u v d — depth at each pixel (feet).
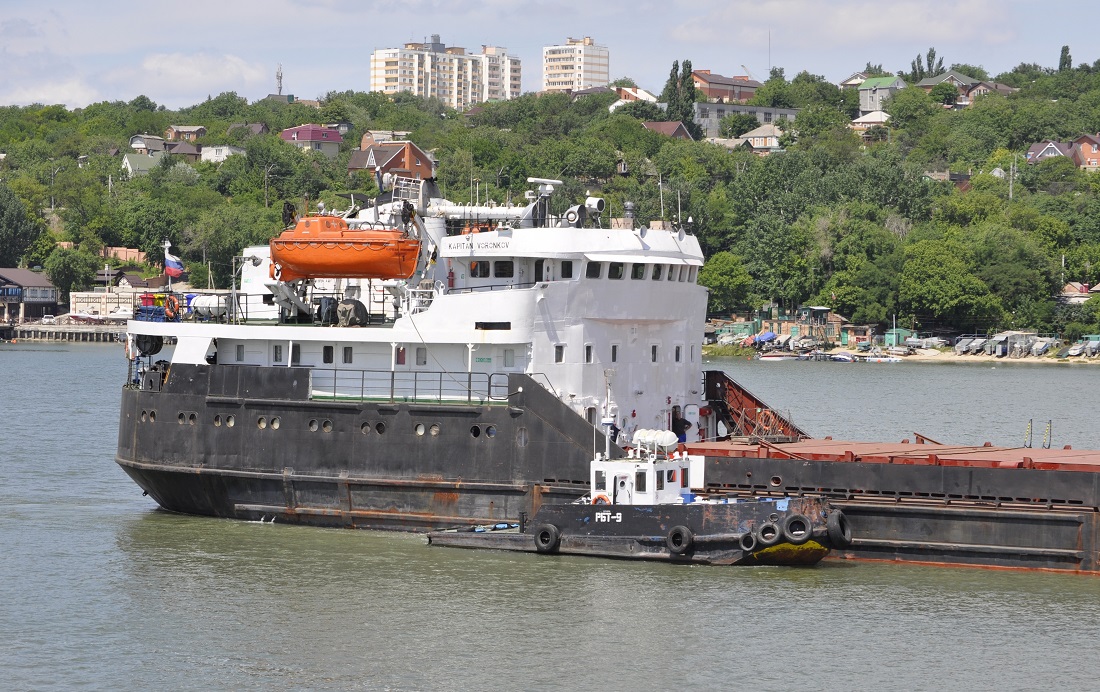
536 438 190.60
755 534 181.88
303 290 216.95
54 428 383.24
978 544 180.75
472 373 196.85
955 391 528.22
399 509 197.67
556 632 163.73
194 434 208.03
